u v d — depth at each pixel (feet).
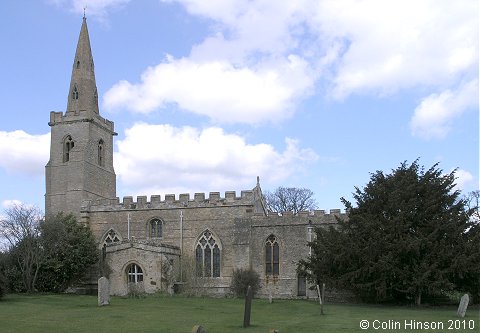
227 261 194.39
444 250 138.82
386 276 139.54
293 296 184.44
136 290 164.76
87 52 227.61
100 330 87.15
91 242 192.34
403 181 150.51
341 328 90.02
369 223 143.84
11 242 178.91
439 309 133.18
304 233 188.14
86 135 217.77
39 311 114.62
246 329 89.56
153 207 204.95
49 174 219.20
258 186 213.05
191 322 98.07
